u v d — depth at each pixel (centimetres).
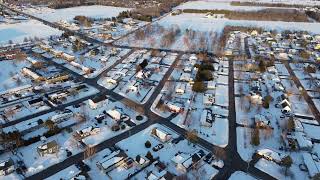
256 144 9156
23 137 9525
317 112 11181
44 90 12512
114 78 13538
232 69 14962
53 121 10094
